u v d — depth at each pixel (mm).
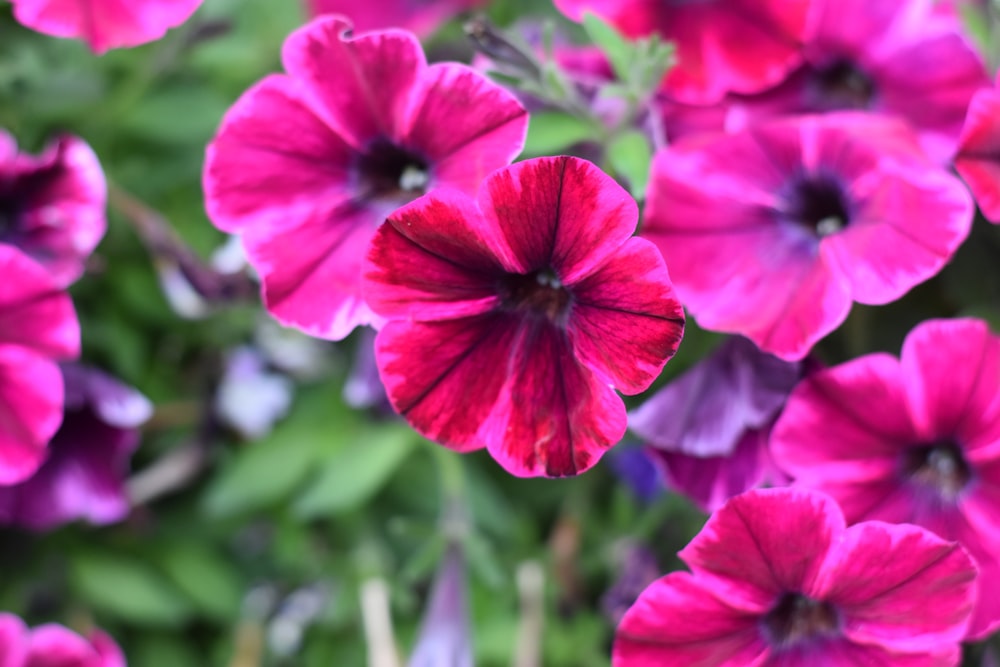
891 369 375
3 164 418
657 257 334
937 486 383
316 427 528
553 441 353
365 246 379
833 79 413
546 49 402
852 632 370
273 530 555
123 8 400
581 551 535
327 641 541
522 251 346
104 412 455
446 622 452
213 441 531
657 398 398
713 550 361
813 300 374
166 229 498
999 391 370
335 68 373
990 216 374
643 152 398
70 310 399
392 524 477
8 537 525
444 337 354
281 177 383
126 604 523
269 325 521
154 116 522
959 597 358
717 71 406
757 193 385
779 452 381
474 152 364
